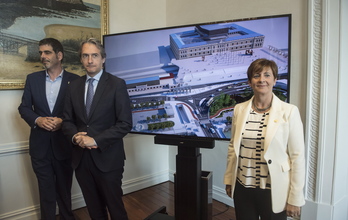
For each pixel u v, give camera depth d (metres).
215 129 1.77
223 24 1.70
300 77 1.93
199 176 1.78
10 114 2.12
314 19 1.79
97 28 2.47
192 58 1.81
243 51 1.67
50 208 2.02
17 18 2.06
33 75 1.93
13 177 2.17
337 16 1.71
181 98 1.87
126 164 2.83
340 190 1.92
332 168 1.82
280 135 1.24
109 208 1.76
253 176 1.32
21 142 2.18
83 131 1.68
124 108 1.70
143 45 1.96
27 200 2.25
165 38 1.88
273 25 1.58
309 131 1.88
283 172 1.25
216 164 2.58
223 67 1.72
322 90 1.79
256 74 1.29
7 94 2.10
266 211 1.33
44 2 2.17
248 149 1.33
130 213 2.42
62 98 1.94
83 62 1.67
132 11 2.73
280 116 1.25
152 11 2.88
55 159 1.98
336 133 1.78
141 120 2.02
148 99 1.98
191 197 1.77
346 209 2.04
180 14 2.81
